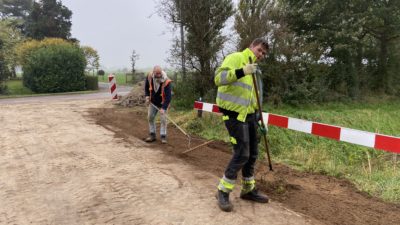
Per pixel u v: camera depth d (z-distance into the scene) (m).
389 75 21.27
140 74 41.97
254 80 4.46
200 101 11.00
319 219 4.33
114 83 16.33
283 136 10.71
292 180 5.94
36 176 5.82
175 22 13.56
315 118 13.89
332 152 10.29
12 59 36.59
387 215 4.52
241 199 4.86
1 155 7.08
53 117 11.94
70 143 8.07
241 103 4.27
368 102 18.84
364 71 21.00
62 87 31.53
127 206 4.61
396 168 7.04
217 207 4.56
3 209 4.59
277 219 4.25
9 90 30.72
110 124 10.68
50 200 4.85
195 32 13.25
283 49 14.54
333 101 17.30
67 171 6.05
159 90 8.15
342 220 4.32
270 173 6.27
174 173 5.93
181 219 4.23
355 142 6.25
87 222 4.20
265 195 4.86
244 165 4.66
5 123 10.73
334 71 18.34
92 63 47.31
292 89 15.48
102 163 6.50
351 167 7.22
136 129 9.95
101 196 4.95
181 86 13.83
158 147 7.84
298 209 4.62
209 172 6.05
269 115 8.05
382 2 18.73
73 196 4.98
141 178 5.66
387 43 20.98
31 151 7.38
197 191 5.11
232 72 4.00
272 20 14.60
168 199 4.82
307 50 15.35
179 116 11.86
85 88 33.31
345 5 18.22
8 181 5.60
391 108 17.94
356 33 17.25
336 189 5.56
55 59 31.28
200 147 8.02
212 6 13.19
